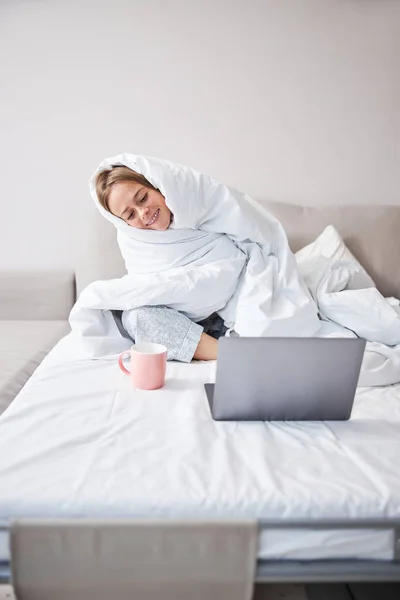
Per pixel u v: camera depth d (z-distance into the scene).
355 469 0.69
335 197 1.84
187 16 1.67
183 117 1.75
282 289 1.19
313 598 0.71
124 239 1.31
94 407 0.87
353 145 1.80
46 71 1.70
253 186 1.82
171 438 0.77
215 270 1.18
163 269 1.27
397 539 0.62
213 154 1.79
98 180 1.29
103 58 1.70
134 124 1.75
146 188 1.25
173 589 0.60
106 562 0.59
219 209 1.26
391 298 1.44
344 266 1.37
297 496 0.62
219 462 0.70
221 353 0.77
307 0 1.68
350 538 0.62
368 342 1.16
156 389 0.96
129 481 0.65
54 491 0.62
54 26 1.67
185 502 0.61
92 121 1.74
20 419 0.82
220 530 0.58
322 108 1.76
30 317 1.77
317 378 0.80
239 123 1.76
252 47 1.71
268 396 0.81
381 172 1.83
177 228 1.26
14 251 1.85
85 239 1.76
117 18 1.67
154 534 0.58
